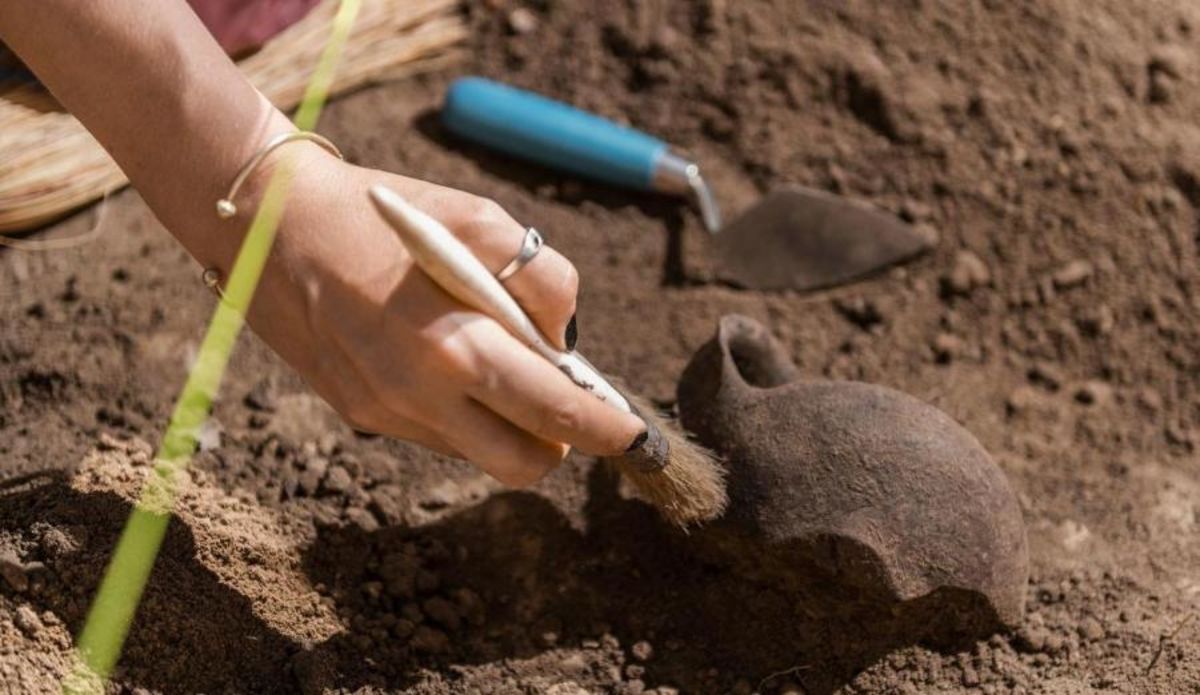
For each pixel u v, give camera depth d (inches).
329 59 47.6
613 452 36.2
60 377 43.0
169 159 35.6
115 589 37.9
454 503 42.5
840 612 39.2
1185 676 38.8
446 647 40.1
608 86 50.6
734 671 39.8
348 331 34.9
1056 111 48.4
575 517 42.3
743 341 40.8
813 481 38.1
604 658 40.2
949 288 46.8
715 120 49.8
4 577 37.5
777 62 49.9
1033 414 44.8
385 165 48.9
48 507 38.8
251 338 44.7
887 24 49.9
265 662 38.7
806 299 46.9
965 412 44.8
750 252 47.4
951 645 39.5
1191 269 46.5
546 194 48.9
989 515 38.3
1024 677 39.1
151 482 39.9
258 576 39.7
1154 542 41.8
